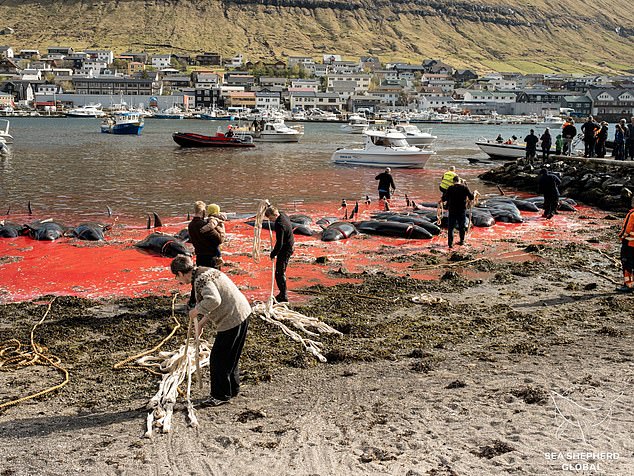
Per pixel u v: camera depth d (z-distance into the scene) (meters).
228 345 7.85
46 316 11.84
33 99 177.88
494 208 23.77
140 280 14.54
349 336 10.73
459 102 193.25
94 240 18.72
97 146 61.09
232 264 15.93
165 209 25.31
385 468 6.28
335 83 199.38
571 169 31.80
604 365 9.05
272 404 7.98
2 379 8.97
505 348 9.98
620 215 24.44
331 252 17.53
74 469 6.43
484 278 14.80
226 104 181.25
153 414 7.61
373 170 42.66
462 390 8.22
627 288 13.39
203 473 6.29
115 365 9.32
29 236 19.05
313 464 6.39
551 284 14.18
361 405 7.86
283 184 34.06
